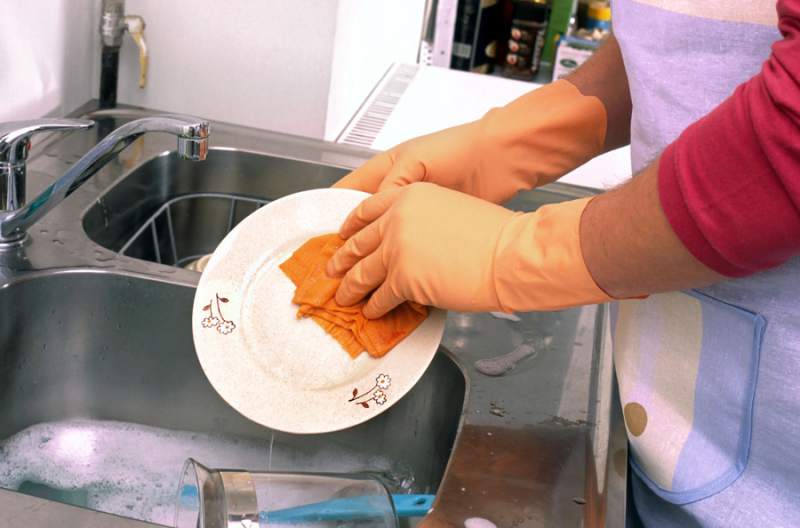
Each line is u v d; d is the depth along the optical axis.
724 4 0.71
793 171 0.55
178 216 1.28
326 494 0.72
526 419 0.88
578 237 0.73
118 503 0.95
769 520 0.75
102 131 1.25
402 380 0.86
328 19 1.31
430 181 0.99
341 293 0.89
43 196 0.94
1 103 1.11
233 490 0.69
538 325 1.04
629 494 0.88
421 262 0.81
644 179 0.67
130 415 1.04
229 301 0.90
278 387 0.86
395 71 1.93
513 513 0.76
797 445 0.71
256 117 1.39
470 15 2.24
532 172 0.98
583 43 2.30
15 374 0.96
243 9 1.30
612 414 0.89
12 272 0.94
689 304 0.76
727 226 0.59
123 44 1.32
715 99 0.73
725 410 0.76
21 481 0.95
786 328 0.70
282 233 0.96
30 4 1.12
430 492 0.94
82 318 0.98
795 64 0.55
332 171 1.27
